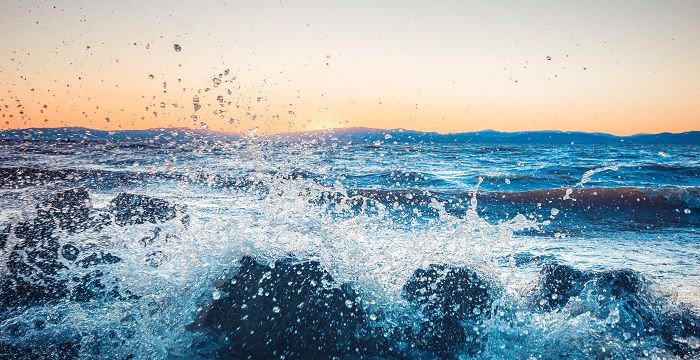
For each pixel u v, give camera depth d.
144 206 4.09
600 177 11.79
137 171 9.22
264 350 2.06
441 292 2.37
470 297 2.37
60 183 7.52
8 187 6.64
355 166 12.63
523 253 3.93
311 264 2.33
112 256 2.85
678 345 2.14
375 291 2.32
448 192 7.44
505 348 2.14
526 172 12.77
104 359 1.98
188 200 5.84
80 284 2.54
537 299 2.51
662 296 2.56
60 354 1.99
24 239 3.06
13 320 2.22
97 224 3.50
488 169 13.71
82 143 18.12
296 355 2.05
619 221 5.73
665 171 12.80
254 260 2.38
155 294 2.39
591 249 4.14
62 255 2.88
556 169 13.58
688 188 7.19
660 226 5.45
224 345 2.08
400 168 13.16
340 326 2.13
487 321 2.28
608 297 2.42
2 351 1.98
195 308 2.25
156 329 2.18
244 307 2.19
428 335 2.18
